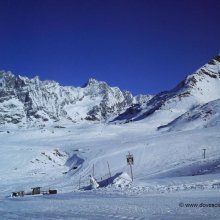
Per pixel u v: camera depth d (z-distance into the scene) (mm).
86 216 22203
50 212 25734
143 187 46969
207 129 140875
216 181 44969
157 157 111375
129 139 176500
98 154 133250
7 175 123125
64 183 99375
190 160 100875
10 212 27156
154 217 20203
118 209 25094
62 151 163750
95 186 65500
